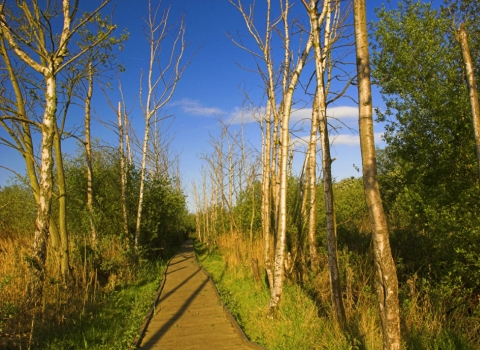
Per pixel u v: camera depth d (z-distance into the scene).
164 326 8.24
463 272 6.76
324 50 7.62
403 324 6.04
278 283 7.89
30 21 8.98
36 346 6.64
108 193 18.20
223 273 14.96
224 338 7.21
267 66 9.69
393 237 10.18
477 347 5.47
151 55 15.91
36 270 8.12
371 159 3.75
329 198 6.79
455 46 7.64
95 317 8.41
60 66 9.09
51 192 8.82
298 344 6.28
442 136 7.15
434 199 7.21
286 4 9.21
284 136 7.97
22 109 11.05
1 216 14.36
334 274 6.63
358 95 3.86
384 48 8.42
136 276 14.23
